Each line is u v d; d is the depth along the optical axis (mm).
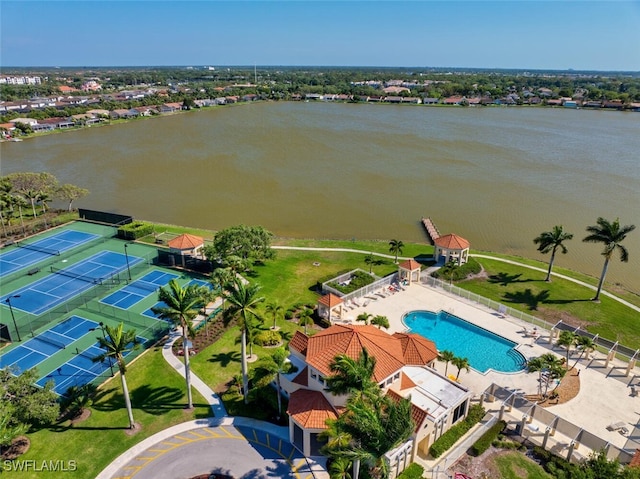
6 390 38469
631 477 32094
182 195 120062
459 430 41531
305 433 38344
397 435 30844
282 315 62031
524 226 99375
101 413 44625
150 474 37656
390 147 174250
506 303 67562
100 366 52406
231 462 38812
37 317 63125
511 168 143875
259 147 173750
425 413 38406
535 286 72938
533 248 89562
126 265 79562
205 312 61594
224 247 73188
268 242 77562
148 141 186000
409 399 33719
